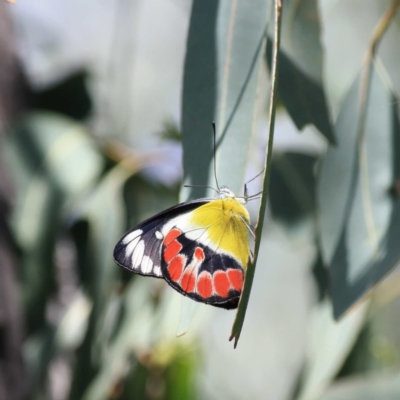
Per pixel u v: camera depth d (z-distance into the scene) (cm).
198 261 49
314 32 47
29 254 53
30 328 53
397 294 55
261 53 46
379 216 48
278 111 57
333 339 53
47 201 53
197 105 46
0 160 54
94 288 54
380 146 49
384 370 55
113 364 54
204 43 46
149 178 57
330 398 52
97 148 55
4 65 56
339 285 47
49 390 55
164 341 54
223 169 46
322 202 48
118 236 54
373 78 49
